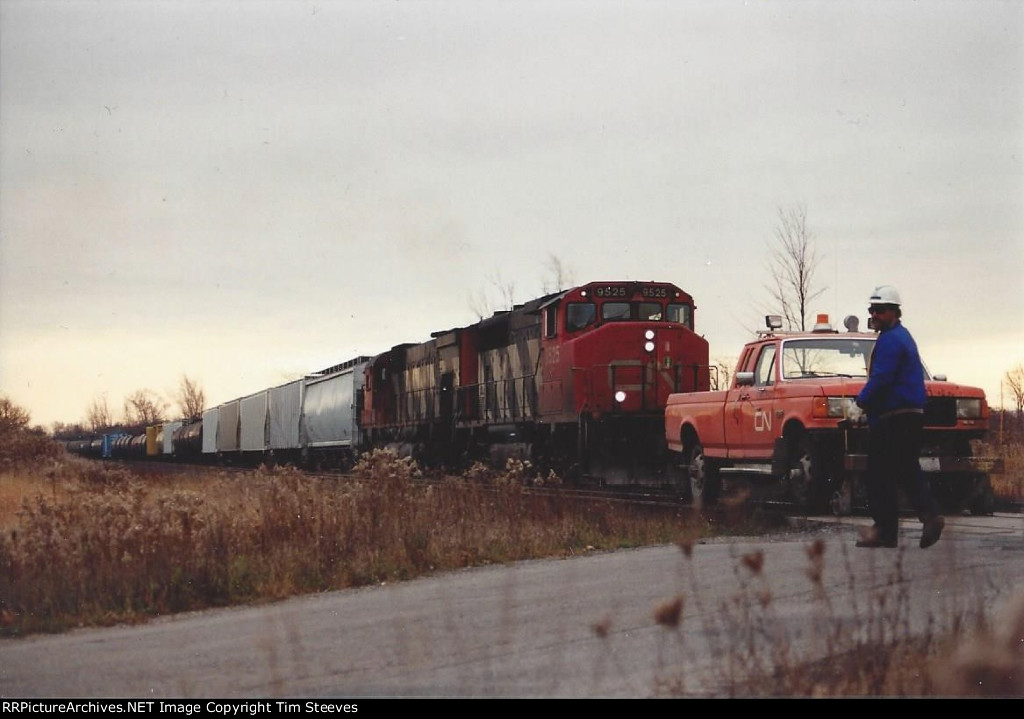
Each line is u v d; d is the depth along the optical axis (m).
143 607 11.08
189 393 143.00
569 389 26.42
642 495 22.67
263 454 63.69
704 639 7.79
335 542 13.58
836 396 16.50
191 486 30.16
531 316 29.58
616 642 7.79
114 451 121.38
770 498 17.86
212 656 8.22
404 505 15.88
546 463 27.91
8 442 43.22
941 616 8.04
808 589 9.34
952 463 16.23
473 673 7.10
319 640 8.51
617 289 27.28
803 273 32.09
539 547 13.91
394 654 7.78
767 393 17.69
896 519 11.77
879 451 11.73
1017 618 7.84
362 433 47.28
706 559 11.57
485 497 17.62
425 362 39.28
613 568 11.46
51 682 7.64
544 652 7.59
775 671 6.78
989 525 14.40
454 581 11.61
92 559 12.34
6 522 19.48
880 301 11.88
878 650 7.03
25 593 11.22
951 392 16.53
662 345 26.28
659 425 25.84
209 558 12.27
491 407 32.53
